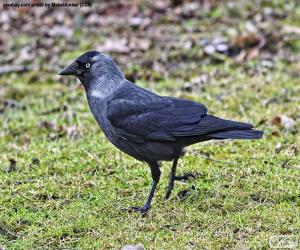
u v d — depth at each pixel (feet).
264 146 39.55
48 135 45.21
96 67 33.88
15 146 43.19
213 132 31.09
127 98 32.86
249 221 30.14
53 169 37.93
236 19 65.10
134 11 68.80
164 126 31.81
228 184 34.53
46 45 64.08
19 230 31.04
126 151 33.27
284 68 54.75
